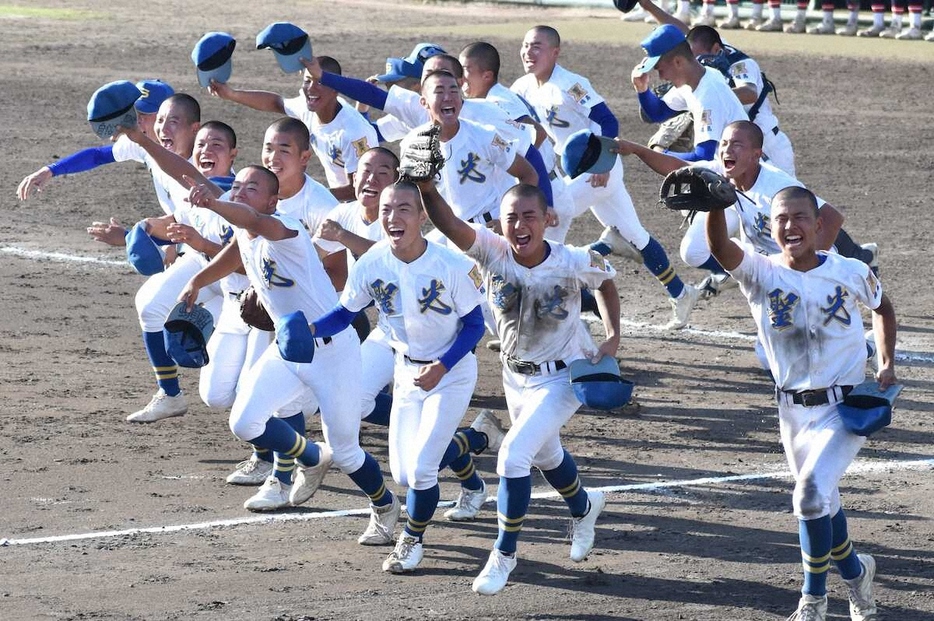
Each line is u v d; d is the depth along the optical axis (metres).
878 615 19.42
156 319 27.42
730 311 39.47
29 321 36.16
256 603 19.33
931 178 59.12
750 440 28.16
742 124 24.20
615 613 19.33
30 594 19.42
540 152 31.50
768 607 19.59
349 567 20.95
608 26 106.44
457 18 112.44
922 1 102.19
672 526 23.06
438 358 20.59
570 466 20.67
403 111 28.69
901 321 38.03
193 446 27.11
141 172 57.22
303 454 22.73
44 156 58.19
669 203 18.19
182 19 105.88
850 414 18.48
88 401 29.69
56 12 106.94
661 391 31.62
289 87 75.56
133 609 18.97
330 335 20.86
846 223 50.62
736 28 106.44
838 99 78.06
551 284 19.83
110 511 23.20
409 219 19.81
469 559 21.44
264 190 21.64
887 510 23.84
